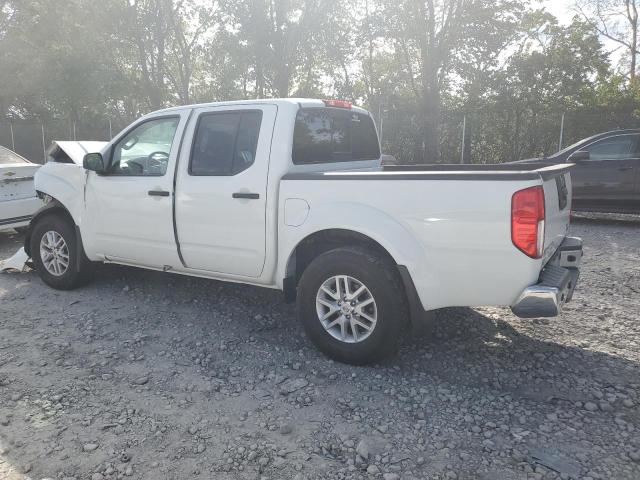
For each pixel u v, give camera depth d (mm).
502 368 3760
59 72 21797
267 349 4090
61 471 2627
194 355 3980
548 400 3320
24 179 7555
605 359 3881
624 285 5637
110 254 5043
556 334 4336
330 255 3723
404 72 22281
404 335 4266
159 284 5621
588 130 17422
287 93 22547
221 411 3199
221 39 21828
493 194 3223
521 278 3236
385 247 3508
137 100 24516
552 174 3455
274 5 21109
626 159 9227
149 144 4707
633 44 25062
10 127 24547
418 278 3463
